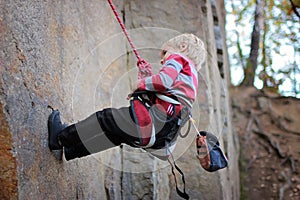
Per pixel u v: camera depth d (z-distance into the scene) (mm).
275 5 8344
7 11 2605
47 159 2910
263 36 8578
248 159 6941
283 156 6883
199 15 5406
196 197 4719
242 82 8523
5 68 2545
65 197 3164
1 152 2529
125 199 4273
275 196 6352
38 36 2980
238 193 6250
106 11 4703
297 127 7375
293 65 8516
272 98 7961
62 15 3510
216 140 3312
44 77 3018
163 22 5281
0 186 2533
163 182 4586
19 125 2623
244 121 7543
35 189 2736
